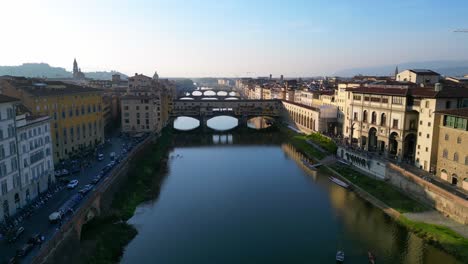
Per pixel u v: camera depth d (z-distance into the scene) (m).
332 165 131.12
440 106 99.12
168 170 130.88
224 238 76.50
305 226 82.31
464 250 66.94
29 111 96.56
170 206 94.56
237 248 72.19
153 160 135.12
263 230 80.38
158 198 100.81
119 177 99.06
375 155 118.00
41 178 85.88
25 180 78.44
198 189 108.69
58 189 88.06
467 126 87.06
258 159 147.88
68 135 120.94
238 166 136.25
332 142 148.25
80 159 119.50
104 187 85.81
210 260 67.56
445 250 69.19
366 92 128.38
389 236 76.62
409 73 170.50
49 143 90.69
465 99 101.75
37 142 84.25
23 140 77.81
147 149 143.88
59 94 114.19
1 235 62.81
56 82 128.88
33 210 74.06
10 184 72.56
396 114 114.44
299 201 98.25
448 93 101.25
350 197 101.38
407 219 82.31
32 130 81.88
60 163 113.94
